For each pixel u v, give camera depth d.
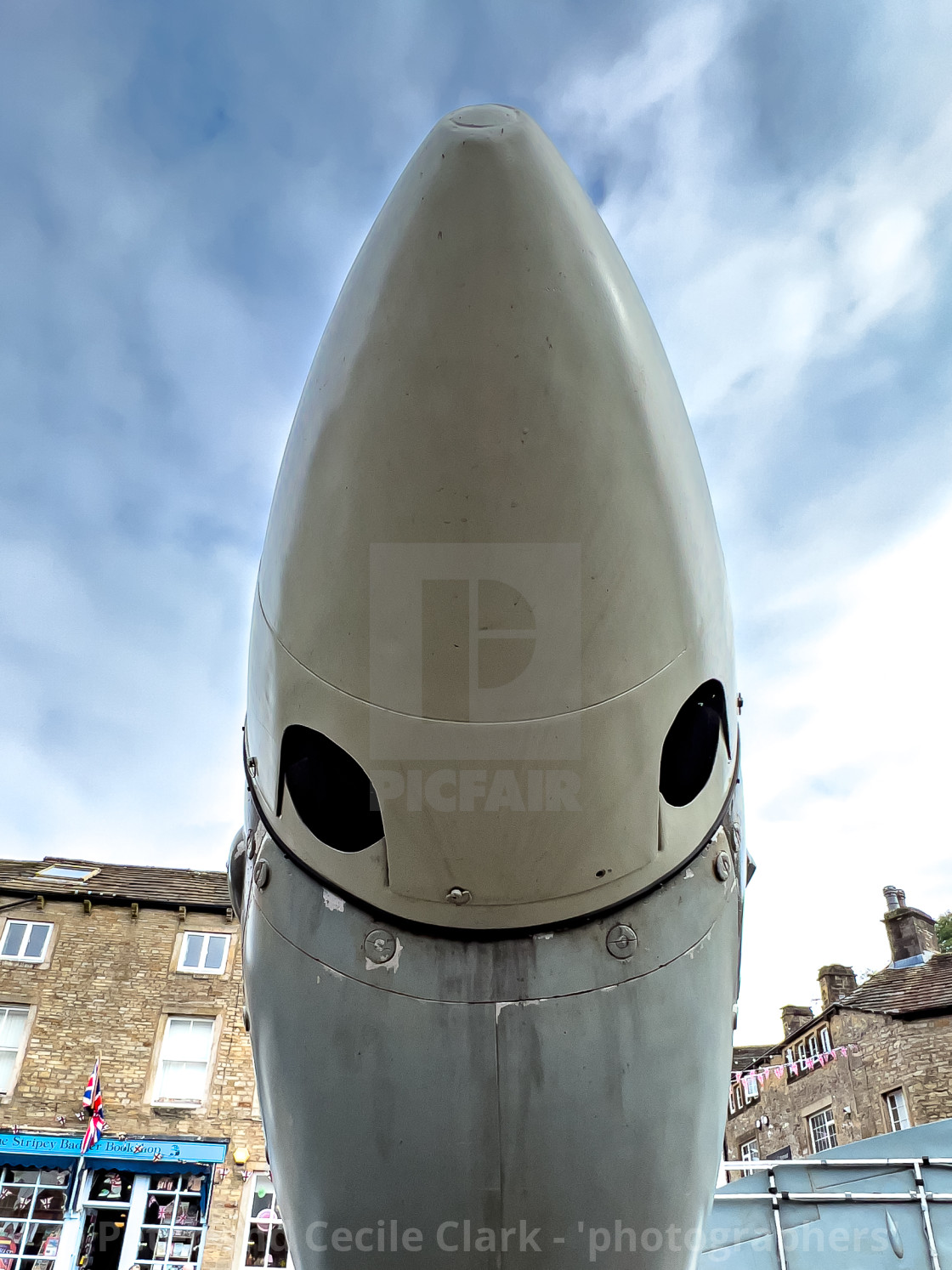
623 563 1.54
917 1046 19.03
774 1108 23.03
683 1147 1.70
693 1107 1.72
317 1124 1.70
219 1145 16.08
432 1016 1.68
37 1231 15.41
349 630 1.58
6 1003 16.88
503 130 1.49
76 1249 15.21
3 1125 15.91
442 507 1.48
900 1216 6.04
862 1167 6.24
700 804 1.83
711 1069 1.77
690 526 1.65
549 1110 1.65
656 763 1.66
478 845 1.63
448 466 1.46
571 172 1.59
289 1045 1.76
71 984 17.14
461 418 1.45
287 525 1.68
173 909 17.92
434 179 1.47
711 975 1.79
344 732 1.63
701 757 1.86
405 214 1.50
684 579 1.63
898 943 22.19
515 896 1.68
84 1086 16.39
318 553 1.59
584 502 1.49
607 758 1.61
